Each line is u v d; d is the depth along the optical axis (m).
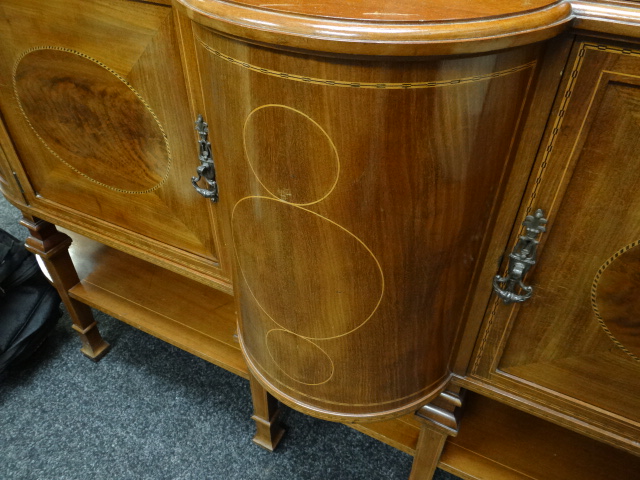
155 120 0.68
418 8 0.41
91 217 0.91
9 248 1.28
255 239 0.56
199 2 0.44
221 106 0.49
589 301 0.55
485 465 0.87
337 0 0.43
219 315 1.16
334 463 1.11
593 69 0.43
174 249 0.85
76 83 0.70
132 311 1.17
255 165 0.49
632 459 0.88
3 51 0.73
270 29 0.39
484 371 0.69
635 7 0.40
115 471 1.09
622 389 0.60
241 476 1.08
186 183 0.73
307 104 0.42
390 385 0.65
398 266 0.52
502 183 0.51
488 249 0.58
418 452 0.88
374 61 0.39
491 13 0.39
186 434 1.16
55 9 0.64
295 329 0.61
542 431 0.92
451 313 0.61
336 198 0.47
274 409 1.07
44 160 0.87
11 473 1.08
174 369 1.32
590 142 0.46
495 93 0.43
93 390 1.26
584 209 0.50
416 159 0.44
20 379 1.29
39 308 1.28
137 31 0.60
